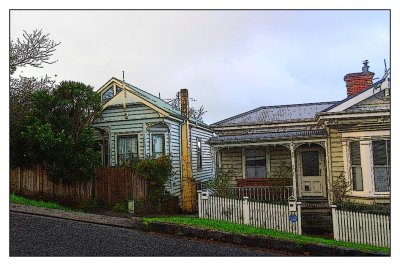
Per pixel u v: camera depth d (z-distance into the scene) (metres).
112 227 11.49
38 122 14.62
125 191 15.66
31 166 15.15
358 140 14.34
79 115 16.05
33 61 17.58
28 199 14.24
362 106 14.71
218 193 15.34
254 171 18.83
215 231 10.95
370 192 13.83
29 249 8.72
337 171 15.41
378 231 11.43
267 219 12.75
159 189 16.45
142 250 9.29
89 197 15.79
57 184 15.28
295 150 17.84
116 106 18.89
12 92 17.39
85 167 15.20
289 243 10.19
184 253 9.30
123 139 18.83
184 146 20.61
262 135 17.55
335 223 11.84
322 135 15.69
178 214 16.81
